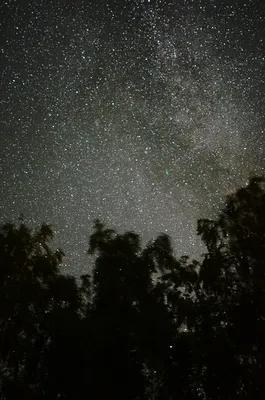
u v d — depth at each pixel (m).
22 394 6.93
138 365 6.88
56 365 6.86
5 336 7.32
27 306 7.48
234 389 6.96
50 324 7.31
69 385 6.75
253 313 7.27
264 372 7.00
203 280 7.59
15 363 7.22
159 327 6.97
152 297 7.36
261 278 7.51
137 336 6.96
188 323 7.39
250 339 7.17
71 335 6.90
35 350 7.25
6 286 7.57
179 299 7.43
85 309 7.58
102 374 6.72
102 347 6.79
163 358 7.01
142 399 6.81
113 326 7.01
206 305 7.47
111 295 7.30
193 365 7.07
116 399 6.70
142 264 7.54
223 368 7.02
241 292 7.48
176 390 6.98
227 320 7.35
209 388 6.99
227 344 7.17
